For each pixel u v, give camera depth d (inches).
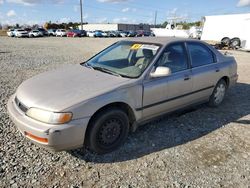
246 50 845.2
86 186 103.2
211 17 943.7
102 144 124.0
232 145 141.4
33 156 122.6
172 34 1914.4
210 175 113.4
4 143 133.4
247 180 111.0
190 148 136.1
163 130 156.4
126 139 141.8
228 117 182.1
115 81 128.8
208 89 182.7
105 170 114.2
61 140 106.1
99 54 172.7
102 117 119.0
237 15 858.1
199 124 168.1
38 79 138.3
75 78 133.9
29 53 575.5
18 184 102.3
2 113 173.9
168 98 149.6
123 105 130.8
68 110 106.4
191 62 166.6
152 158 125.0
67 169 113.8
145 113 139.7
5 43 946.7
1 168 111.8
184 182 108.0
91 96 113.6
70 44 955.3
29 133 108.0
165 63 148.1
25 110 113.7
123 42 172.9
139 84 131.8
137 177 110.0
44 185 102.7
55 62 427.5
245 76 339.0
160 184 106.0
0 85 248.4
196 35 1434.5
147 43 157.8
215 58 189.2
